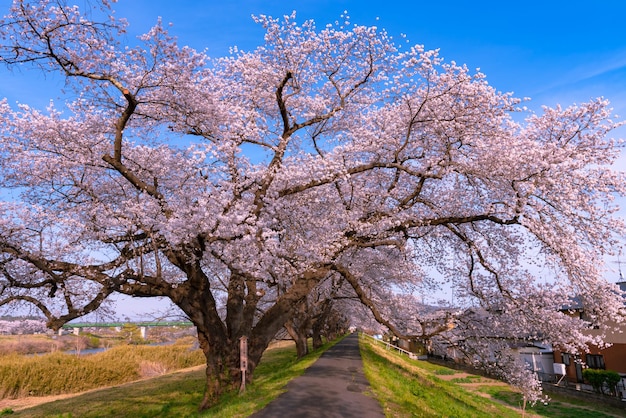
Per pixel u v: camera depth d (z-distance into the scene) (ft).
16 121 37.81
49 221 36.88
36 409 65.57
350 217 44.93
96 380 94.99
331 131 52.80
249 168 39.19
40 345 158.40
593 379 86.02
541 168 37.09
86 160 39.68
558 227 38.06
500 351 48.37
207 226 33.50
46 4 31.32
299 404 31.71
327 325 153.79
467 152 43.32
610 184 38.01
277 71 47.26
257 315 87.71
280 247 39.93
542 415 72.69
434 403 38.78
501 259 48.88
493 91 41.47
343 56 46.21
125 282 37.93
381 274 76.02
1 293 34.53
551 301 45.27
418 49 41.27
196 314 40.86
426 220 45.09
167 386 76.07
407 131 47.26
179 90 38.14
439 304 65.21
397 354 128.67
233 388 41.88
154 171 42.16
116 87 35.27
